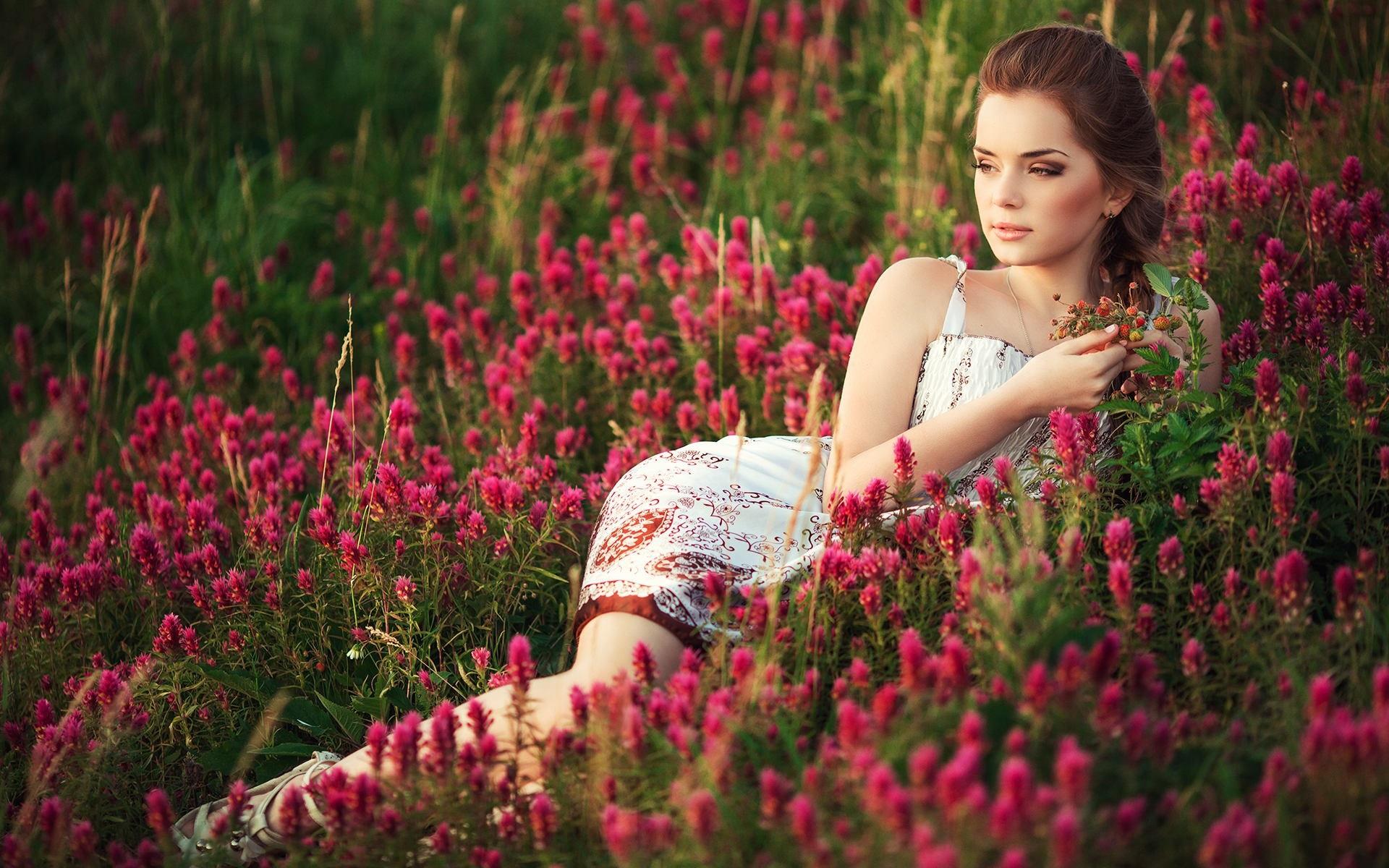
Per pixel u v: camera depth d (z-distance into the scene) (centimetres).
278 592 343
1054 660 246
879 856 200
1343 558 298
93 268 587
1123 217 333
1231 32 536
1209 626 277
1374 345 337
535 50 779
